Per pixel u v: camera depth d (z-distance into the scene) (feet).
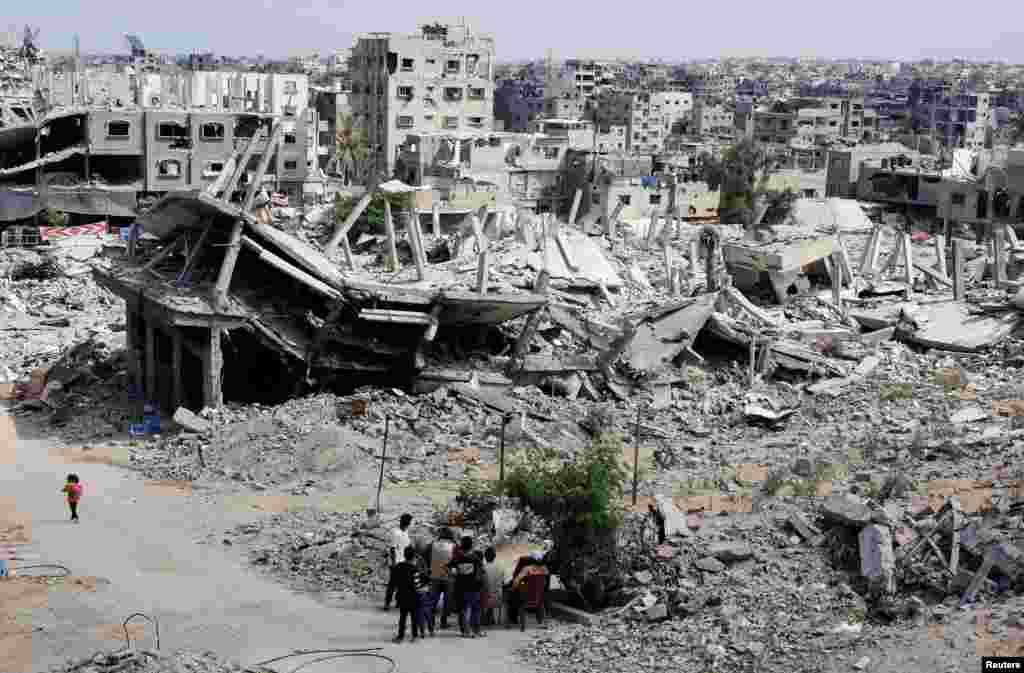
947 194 415.44
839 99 577.84
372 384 154.30
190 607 84.43
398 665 72.54
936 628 69.21
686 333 164.25
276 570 93.40
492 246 252.42
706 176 414.21
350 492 114.73
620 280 224.94
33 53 429.79
